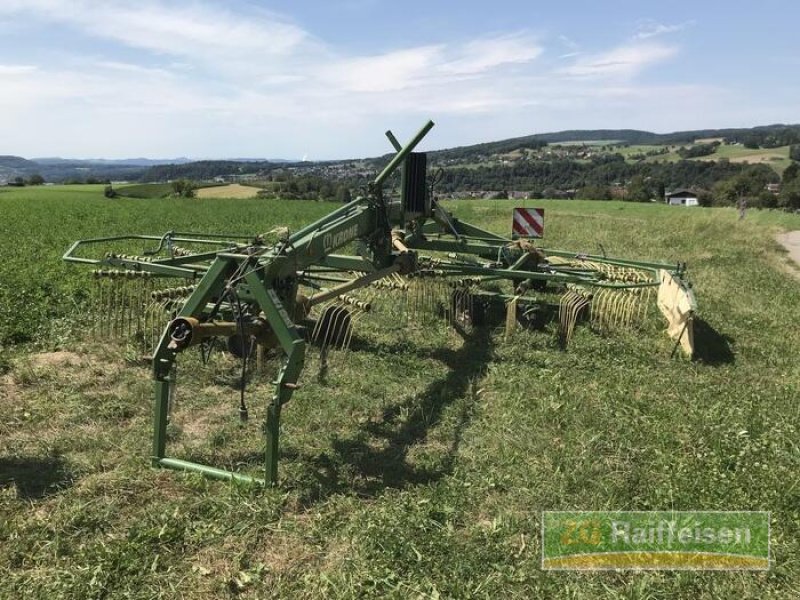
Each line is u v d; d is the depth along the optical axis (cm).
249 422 577
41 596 346
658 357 805
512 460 515
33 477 473
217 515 424
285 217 3066
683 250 1873
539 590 365
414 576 373
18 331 805
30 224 2334
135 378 675
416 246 947
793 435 568
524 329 904
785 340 896
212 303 532
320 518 426
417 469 502
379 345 822
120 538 401
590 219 3136
